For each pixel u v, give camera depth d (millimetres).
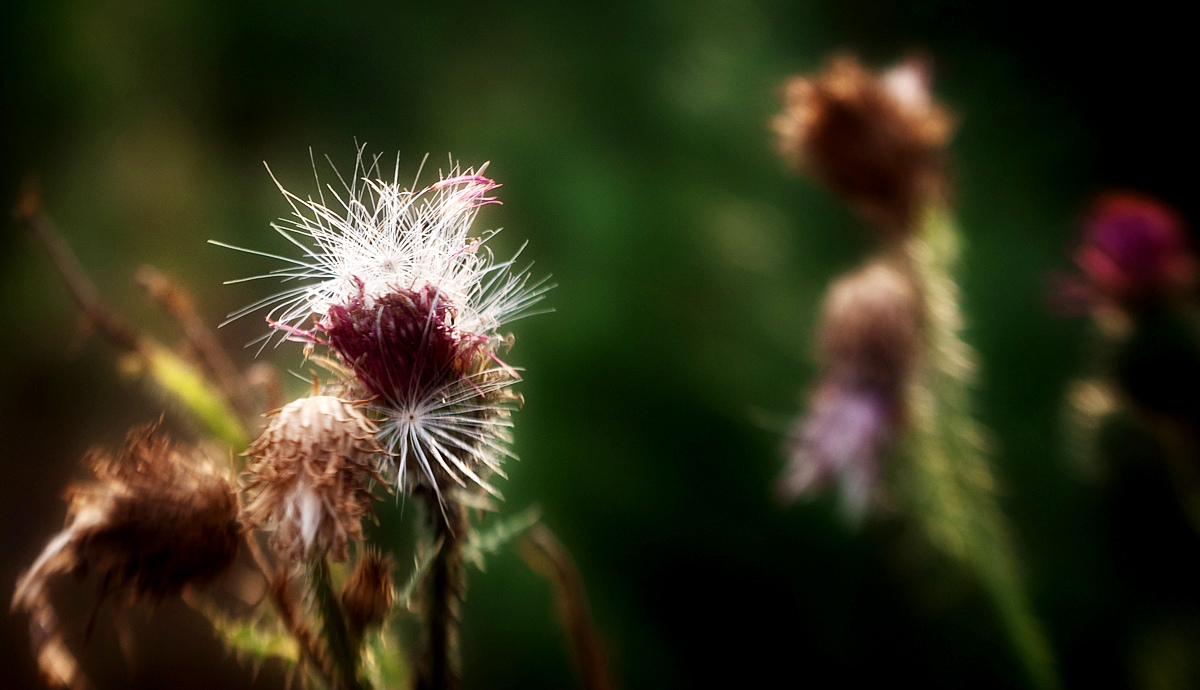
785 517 909
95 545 314
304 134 1145
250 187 1152
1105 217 603
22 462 1135
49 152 1218
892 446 482
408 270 333
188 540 315
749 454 934
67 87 1213
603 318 941
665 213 984
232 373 373
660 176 1017
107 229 1170
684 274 971
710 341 962
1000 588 485
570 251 972
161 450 320
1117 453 595
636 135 1043
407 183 1014
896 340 473
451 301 331
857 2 1103
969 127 1062
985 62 1094
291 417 312
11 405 1156
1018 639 484
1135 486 589
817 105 483
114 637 953
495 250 938
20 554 1122
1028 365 941
